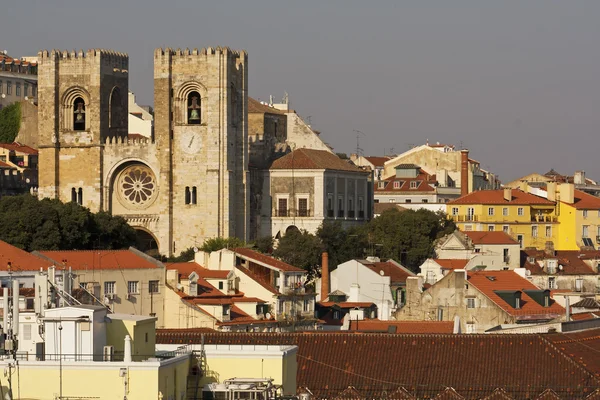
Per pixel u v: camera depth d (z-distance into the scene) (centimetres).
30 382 17225
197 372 18100
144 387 17112
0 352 18275
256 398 17562
